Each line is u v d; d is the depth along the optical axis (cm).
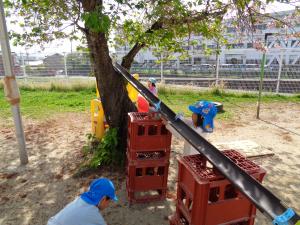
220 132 785
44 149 635
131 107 566
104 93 546
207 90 1288
